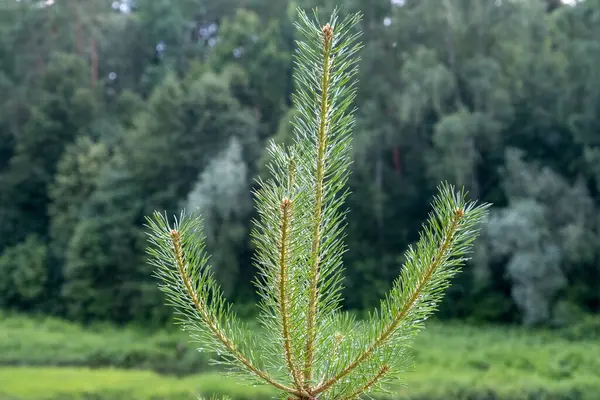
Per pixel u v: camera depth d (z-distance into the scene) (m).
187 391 24.88
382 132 44.28
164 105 46.47
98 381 28.67
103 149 50.78
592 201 40.12
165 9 68.00
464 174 41.81
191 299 2.22
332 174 2.19
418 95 42.03
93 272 45.34
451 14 43.78
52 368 33.03
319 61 2.05
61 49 64.62
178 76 66.75
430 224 2.24
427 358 32.34
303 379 2.25
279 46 55.28
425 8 44.53
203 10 75.81
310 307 2.22
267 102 51.84
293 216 2.10
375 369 2.23
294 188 2.11
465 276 42.25
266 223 2.12
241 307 39.44
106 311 44.62
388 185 45.31
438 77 40.97
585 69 41.38
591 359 31.69
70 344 38.50
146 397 24.92
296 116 2.16
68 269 45.19
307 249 2.19
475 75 43.00
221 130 45.38
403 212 45.12
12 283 49.12
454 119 40.16
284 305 2.15
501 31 45.69
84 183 49.78
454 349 34.25
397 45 46.12
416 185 45.91
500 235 37.62
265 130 48.44
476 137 42.59
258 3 69.25
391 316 2.23
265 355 2.29
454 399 25.83
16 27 63.19
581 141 40.47
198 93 46.53
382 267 42.72
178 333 39.88
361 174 43.34
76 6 65.25
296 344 2.20
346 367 2.25
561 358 31.84
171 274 2.22
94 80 64.31
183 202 44.34
